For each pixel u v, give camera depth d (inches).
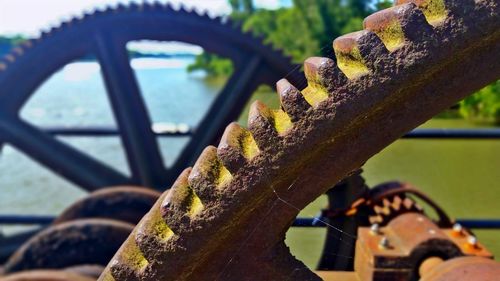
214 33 84.3
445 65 24.6
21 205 159.9
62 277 45.3
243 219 26.1
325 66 24.4
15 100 82.1
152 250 26.0
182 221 25.6
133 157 84.1
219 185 25.3
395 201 44.9
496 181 69.1
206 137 85.0
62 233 55.5
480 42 24.1
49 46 81.8
